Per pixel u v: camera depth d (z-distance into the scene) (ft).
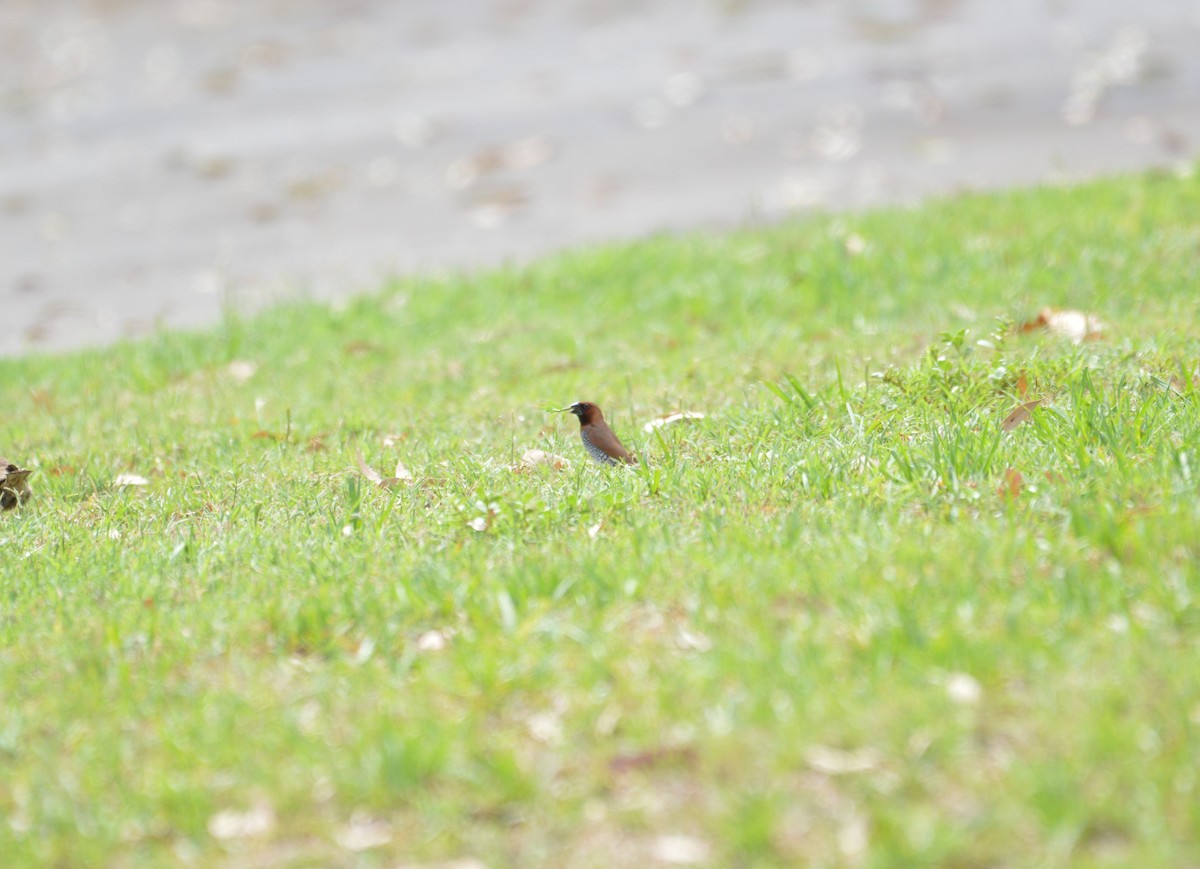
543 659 28.17
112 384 61.67
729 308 62.08
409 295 70.64
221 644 30.76
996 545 30.96
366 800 24.56
